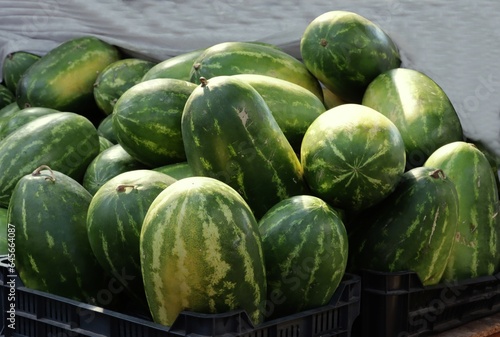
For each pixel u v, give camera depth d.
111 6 3.74
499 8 2.85
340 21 2.99
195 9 3.53
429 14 3.01
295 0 3.32
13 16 4.04
